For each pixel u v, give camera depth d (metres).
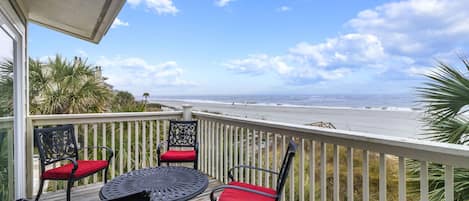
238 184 2.37
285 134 2.63
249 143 3.21
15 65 2.76
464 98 2.07
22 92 2.95
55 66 6.16
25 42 3.12
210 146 3.97
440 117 2.18
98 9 3.01
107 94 6.62
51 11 3.29
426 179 1.58
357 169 2.92
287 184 3.13
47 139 3.00
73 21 3.62
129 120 3.90
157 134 4.20
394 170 2.64
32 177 3.21
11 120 2.63
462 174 1.80
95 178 3.78
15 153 2.77
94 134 3.68
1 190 2.25
